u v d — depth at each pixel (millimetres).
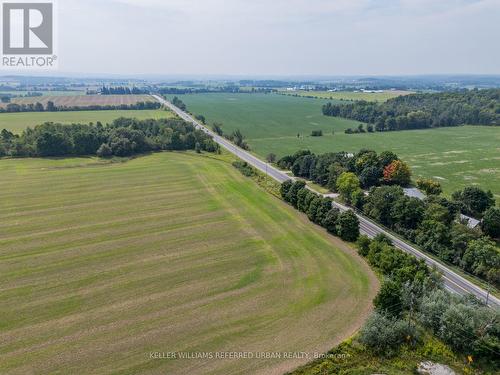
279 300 51594
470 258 61969
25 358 40344
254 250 66188
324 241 70375
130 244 67312
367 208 84125
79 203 86438
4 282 54719
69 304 49906
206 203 88500
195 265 60656
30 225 74188
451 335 43469
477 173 123812
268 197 93938
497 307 51250
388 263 57906
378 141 178500
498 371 41000
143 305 50031
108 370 38906
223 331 45125
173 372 38875
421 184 101750
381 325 44000
